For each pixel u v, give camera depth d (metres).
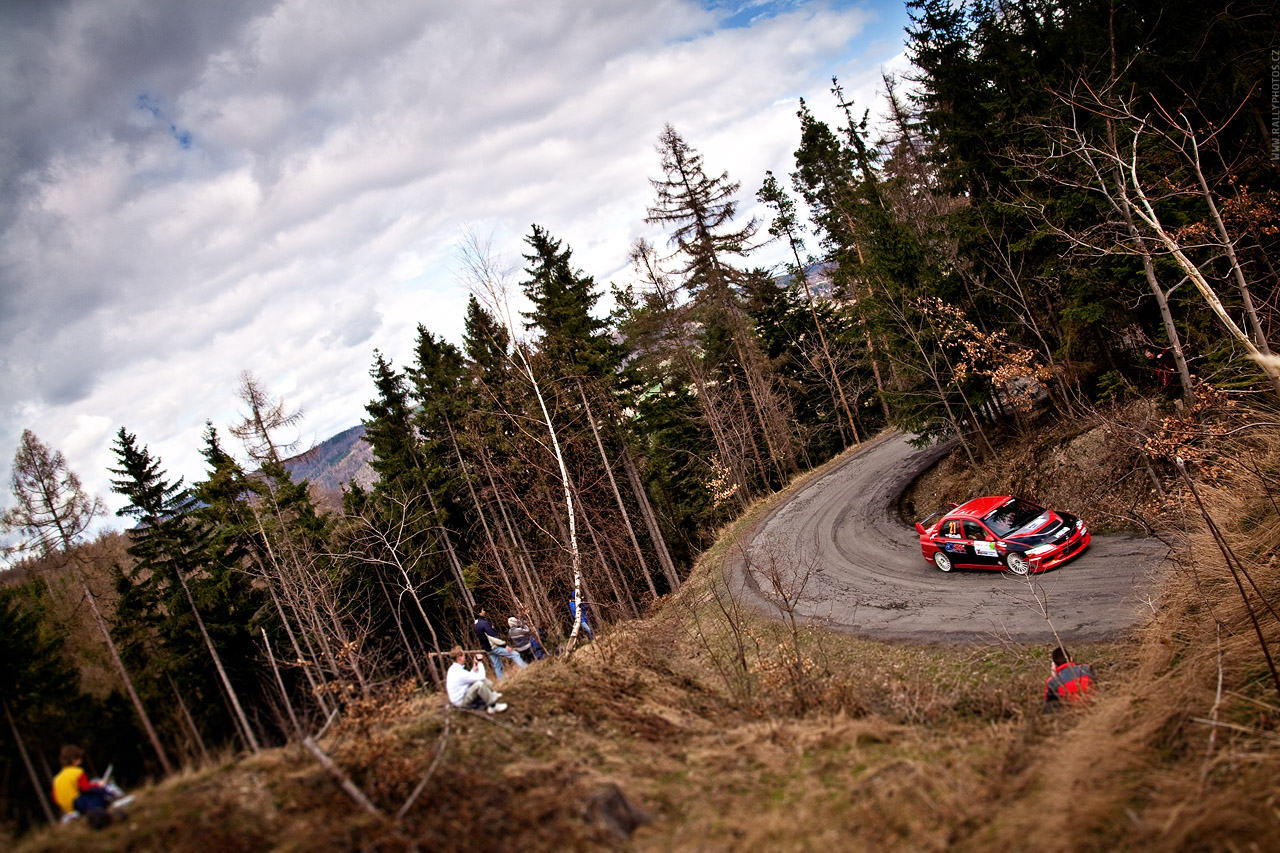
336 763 6.98
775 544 24.16
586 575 24.42
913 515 22.31
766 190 38.69
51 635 17.86
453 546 30.59
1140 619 10.12
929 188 29.12
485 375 26.09
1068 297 16.33
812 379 42.66
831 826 5.61
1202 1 13.85
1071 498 16.38
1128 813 5.01
